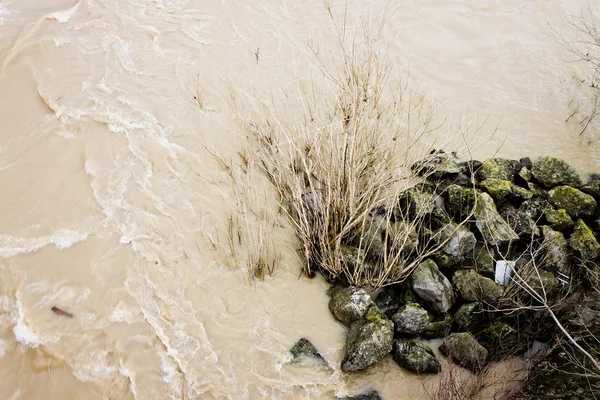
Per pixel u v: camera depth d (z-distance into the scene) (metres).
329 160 4.67
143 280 4.51
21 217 4.89
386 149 5.07
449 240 4.53
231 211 4.93
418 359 3.97
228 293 4.45
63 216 4.90
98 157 5.33
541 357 4.00
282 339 4.22
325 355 4.15
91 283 4.50
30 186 5.10
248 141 5.45
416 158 5.24
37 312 4.34
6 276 4.52
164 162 5.30
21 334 4.22
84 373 4.05
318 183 4.69
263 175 5.19
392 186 4.80
